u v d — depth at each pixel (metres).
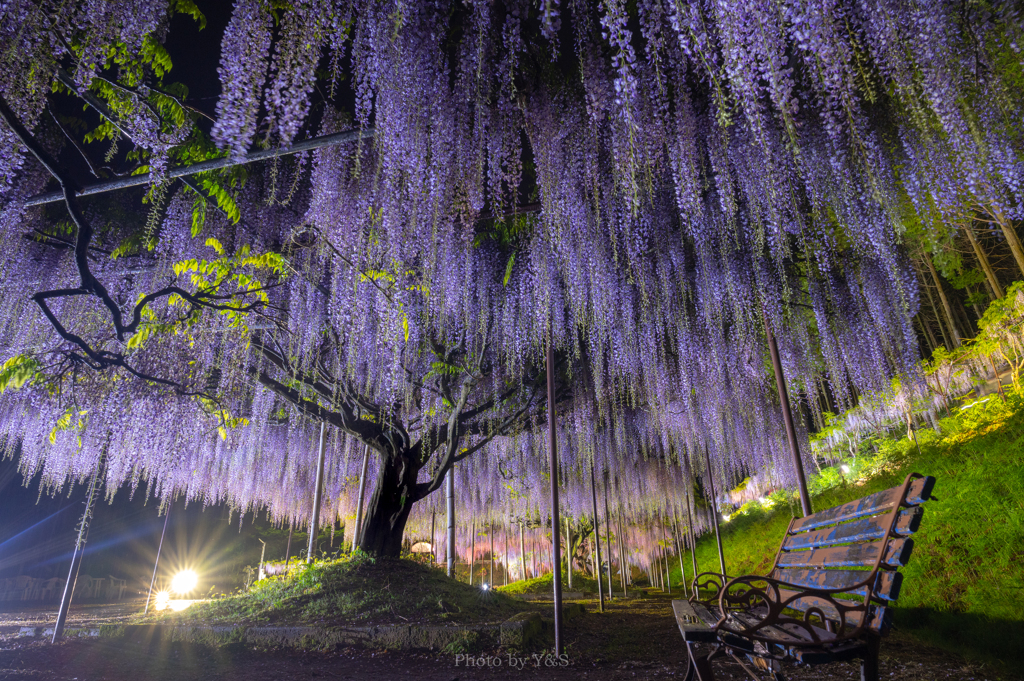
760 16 2.32
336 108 4.22
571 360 7.28
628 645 4.62
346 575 6.05
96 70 2.54
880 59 2.66
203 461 9.73
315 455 10.10
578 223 4.93
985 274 11.47
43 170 3.94
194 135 3.56
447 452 7.02
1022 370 7.02
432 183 3.67
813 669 3.25
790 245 5.48
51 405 5.05
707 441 9.09
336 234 4.34
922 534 5.05
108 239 5.07
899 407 7.65
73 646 4.72
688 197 4.05
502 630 4.44
